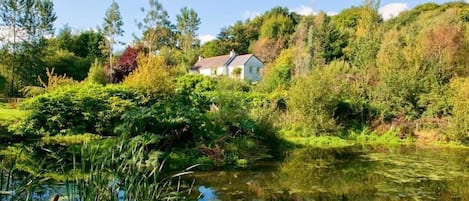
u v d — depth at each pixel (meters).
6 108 19.55
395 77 19.64
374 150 14.70
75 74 36.00
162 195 4.96
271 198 7.32
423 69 19.66
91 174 3.92
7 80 30.56
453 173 10.20
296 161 11.66
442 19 31.86
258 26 70.94
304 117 18.11
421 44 24.62
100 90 15.12
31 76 33.72
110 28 44.81
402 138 18.19
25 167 7.90
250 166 10.47
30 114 13.77
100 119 14.11
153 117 10.34
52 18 36.31
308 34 41.16
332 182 8.88
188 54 60.22
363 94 20.67
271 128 14.06
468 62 23.45
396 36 30.45
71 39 45.91
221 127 12.14
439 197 7.75
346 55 36.44
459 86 18.19
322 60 34.09
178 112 10.96
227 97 13.10
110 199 3.91
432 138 17.73
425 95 19.14
